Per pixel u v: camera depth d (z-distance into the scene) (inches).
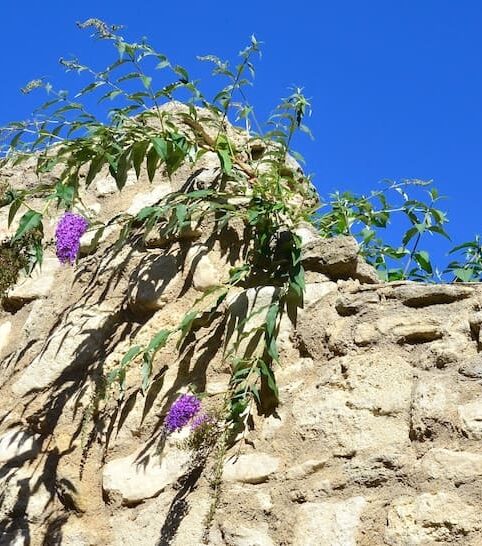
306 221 89.7
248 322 79.1
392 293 73.6
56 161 89.3
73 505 79.4
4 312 94.3
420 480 65.5
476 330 68.6
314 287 78.2
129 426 80.3
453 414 66.3
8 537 80.4
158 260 87.0
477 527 62.2
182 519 73.5
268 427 73.9
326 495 68.6
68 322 88.2
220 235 85.5
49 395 85.5
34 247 92.6
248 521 70.9
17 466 83.4
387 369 70.9
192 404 75.8
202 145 90.5
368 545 65.6
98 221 92.3
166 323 84.0
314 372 74.7
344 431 70.0
